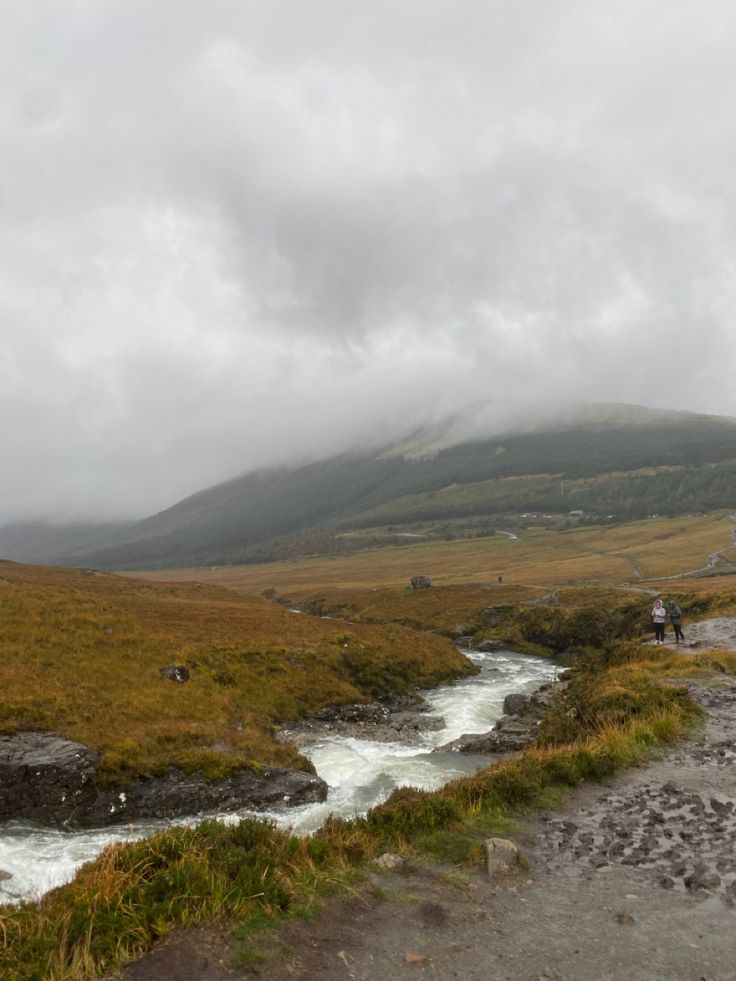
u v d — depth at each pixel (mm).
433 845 11711
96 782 23828
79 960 7414
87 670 34281
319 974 7496
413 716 42250
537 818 13375
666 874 10422
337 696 42844
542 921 8914
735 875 10273
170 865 9586
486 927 8758
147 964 7469
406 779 28344
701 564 151750
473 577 169750
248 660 43375
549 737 21938
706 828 12406
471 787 14391
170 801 23812
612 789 15133
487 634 86375
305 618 62750
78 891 9203
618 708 22297
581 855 11367
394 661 54062
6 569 84875
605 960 7875
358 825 12828
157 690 34375
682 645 40781
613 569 158750
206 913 8531
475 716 42625
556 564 186875
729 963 7742
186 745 27703
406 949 8141
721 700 24234
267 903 8930
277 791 25078
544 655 76688
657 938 8383
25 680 30703
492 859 10758
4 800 22672
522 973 7590
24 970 7246
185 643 42750
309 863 10609
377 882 10172
